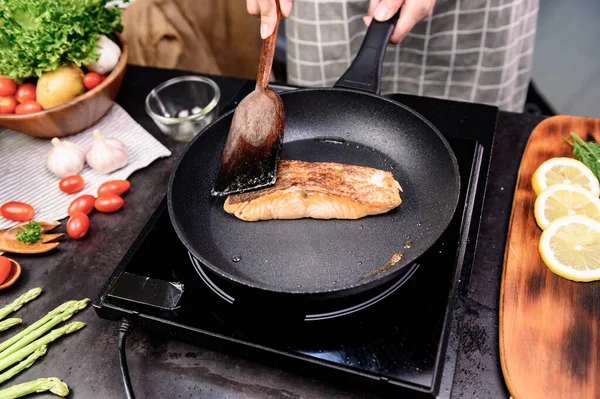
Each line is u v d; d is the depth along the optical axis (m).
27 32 0.63
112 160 0.65
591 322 0.46
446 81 0.84
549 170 0.56
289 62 0.88
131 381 0.47
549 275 0.49
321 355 0.44
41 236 0.59
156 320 0.47
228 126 0.62
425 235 0.52
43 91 0.66
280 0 0.54
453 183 0.53
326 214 0.54
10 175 0.67
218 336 0.46
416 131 0.60
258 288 0.43
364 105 0.62
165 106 0.75
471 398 0.43
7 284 0.55
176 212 0.54
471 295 0.50
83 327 0.51
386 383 0.42
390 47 0.82
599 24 1.25
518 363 0.44
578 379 0.42
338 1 0.76
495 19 0.75
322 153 0.62
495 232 0.55
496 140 0.64
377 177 0.56
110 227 0.61
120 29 0.72
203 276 0.50
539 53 1.24
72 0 0.65
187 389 0.46
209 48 1.03
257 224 0.55
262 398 0.45
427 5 0.60
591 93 1.13
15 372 0.48
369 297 0.48
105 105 0.71
